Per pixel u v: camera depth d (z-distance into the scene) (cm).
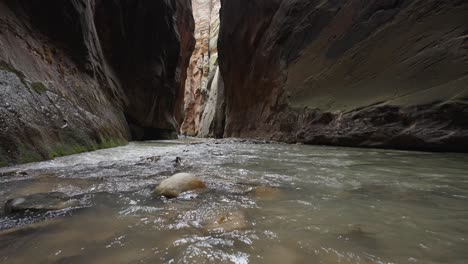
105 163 434
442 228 163
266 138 1331
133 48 1378
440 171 357
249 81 1709
